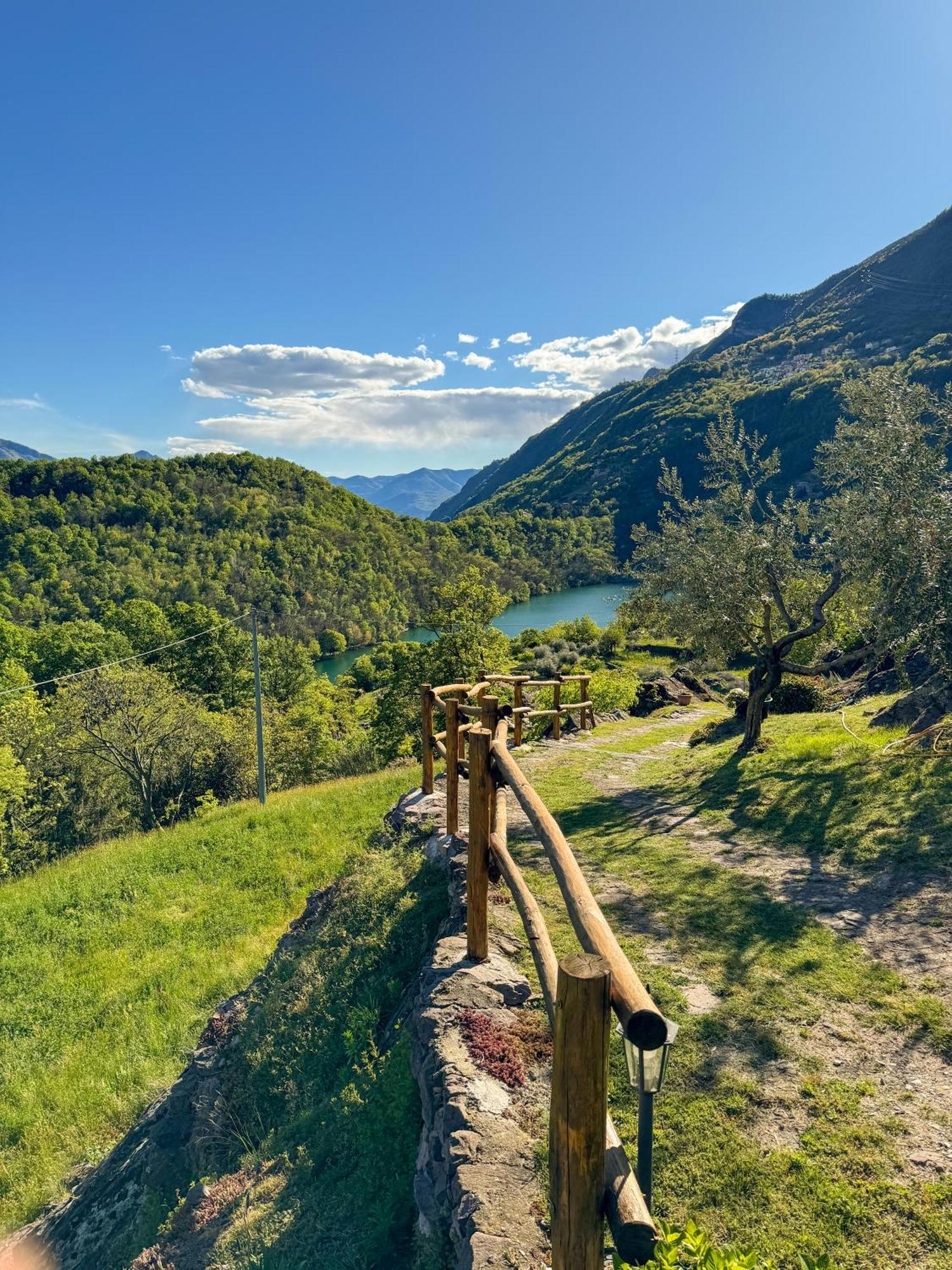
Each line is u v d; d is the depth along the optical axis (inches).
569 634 2655.0
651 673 1428.4
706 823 350.9
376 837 365.7
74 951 486.9
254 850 594.2
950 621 380.8
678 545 532.1
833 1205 124.2
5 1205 281.6
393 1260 137.9
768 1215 123.3
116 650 2277.3
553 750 610.9
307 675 2390.5
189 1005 402.3
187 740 1191.6
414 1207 147.5
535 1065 164.7
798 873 275.3
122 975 448.5
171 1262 179.3
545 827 137.7
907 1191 125.9
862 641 834.2
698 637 529.7
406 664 1222.9
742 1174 131.8
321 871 541.0
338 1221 153.3
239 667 2135.8
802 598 538.0
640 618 568.1
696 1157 136.9
